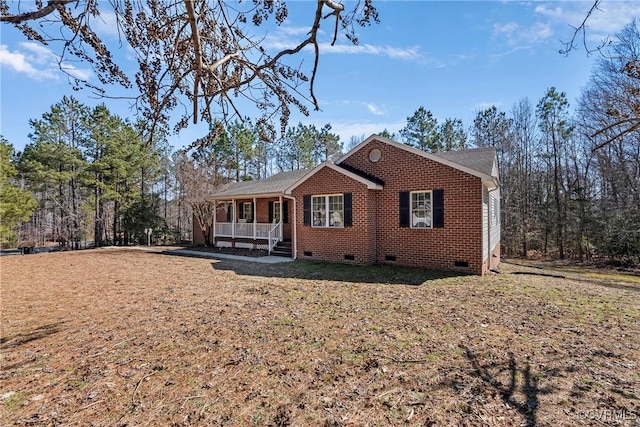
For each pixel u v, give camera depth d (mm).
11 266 13141
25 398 3312
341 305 6594
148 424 2863
